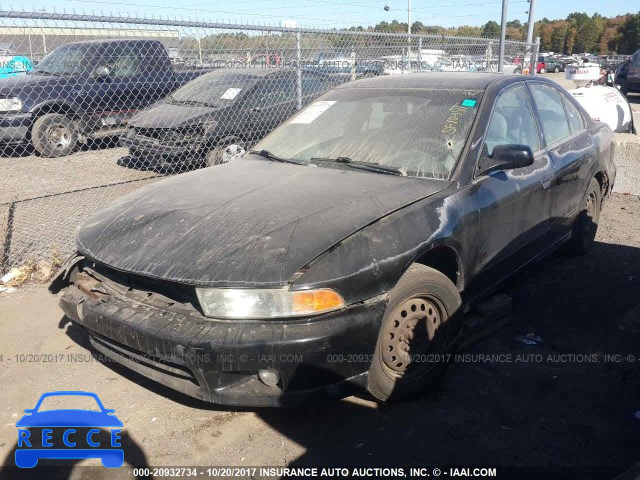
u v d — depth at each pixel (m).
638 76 19.92
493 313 3.86
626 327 4.01
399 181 3.36
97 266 3.14
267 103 8.24
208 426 2.98
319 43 8.59
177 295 2.75
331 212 2.96
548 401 3.17
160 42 10.64
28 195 7.57
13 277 4.82
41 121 9.48
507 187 3.64
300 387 2.61
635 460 2.71
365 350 2.72
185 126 7.73
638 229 6.11
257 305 2.56
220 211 3.07
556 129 4.57
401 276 2.87
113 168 9.10
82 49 10.05
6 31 7.53
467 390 3.27
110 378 3.42
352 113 4.12
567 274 4.93
